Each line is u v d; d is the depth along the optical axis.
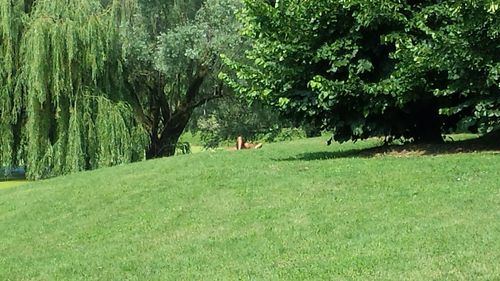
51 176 21.66
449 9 10.72
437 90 10.88
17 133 22.42
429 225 7.27
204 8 26.09
